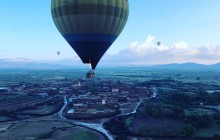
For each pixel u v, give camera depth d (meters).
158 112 148.38
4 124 136.75
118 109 171.62
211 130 125.12
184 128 116.88
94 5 62.75
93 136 116.00
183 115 146.00
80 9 62.88
